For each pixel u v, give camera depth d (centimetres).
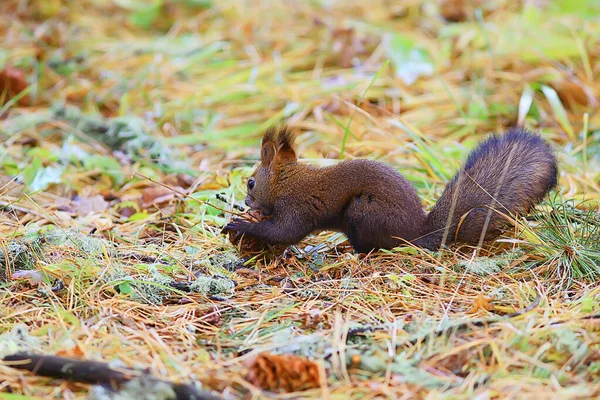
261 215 1029
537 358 698
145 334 762
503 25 1862
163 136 1495
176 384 634
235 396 652
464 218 969
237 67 1755
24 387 655
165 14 2073
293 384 664
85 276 883
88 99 1606
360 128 1444
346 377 674
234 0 2095
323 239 1065
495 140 1032
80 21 2017
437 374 683
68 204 1192
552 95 1456
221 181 1226
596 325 739
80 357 695
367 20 1981
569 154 1300
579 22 1877
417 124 1497
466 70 1681
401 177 987
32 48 1786
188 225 1087
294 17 2025
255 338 762
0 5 2077
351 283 887
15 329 743
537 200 994
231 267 956
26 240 949
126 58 1812
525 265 928
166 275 915
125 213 1168
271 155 1009
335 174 988
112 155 1392
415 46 1747
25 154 1358
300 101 1575
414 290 866
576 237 973
